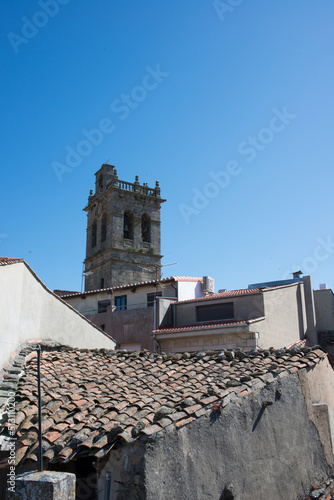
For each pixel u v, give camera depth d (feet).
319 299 93.30
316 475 28.66
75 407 24.21
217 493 20.97
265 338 66.80
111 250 141.59
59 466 22.08
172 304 78.95
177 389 26.40
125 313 80.89
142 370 31.94
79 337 46.65
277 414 26.66
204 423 21.54
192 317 76.07
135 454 18.69
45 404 25.00
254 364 30.94
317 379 32.45
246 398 24.56
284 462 26.04
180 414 21.03
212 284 95.71
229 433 22.74
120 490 18.75
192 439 20.68
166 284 88.53
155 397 24.89
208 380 27.84
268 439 25.30
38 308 38.73
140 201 152.35
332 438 31.73
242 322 63.52
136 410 23.09
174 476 19.29
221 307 74.02
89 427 21.42
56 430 21.83
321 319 92.02
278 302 74.02
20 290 34.32
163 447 19.21
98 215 155.53
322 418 30.99
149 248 150.00
